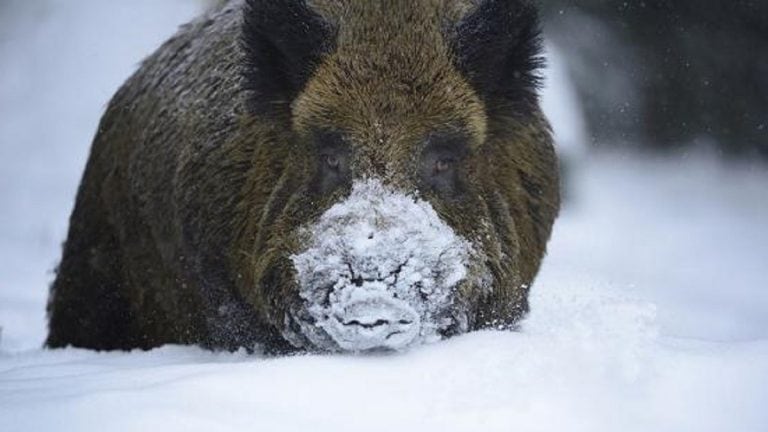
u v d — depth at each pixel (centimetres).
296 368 1831
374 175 2100
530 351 1880
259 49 2300
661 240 6712
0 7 8362
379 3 2227
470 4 2333
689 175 8525
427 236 1991
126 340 2966
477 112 2200
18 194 6888
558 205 2598
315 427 1652
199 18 2997
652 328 2019
